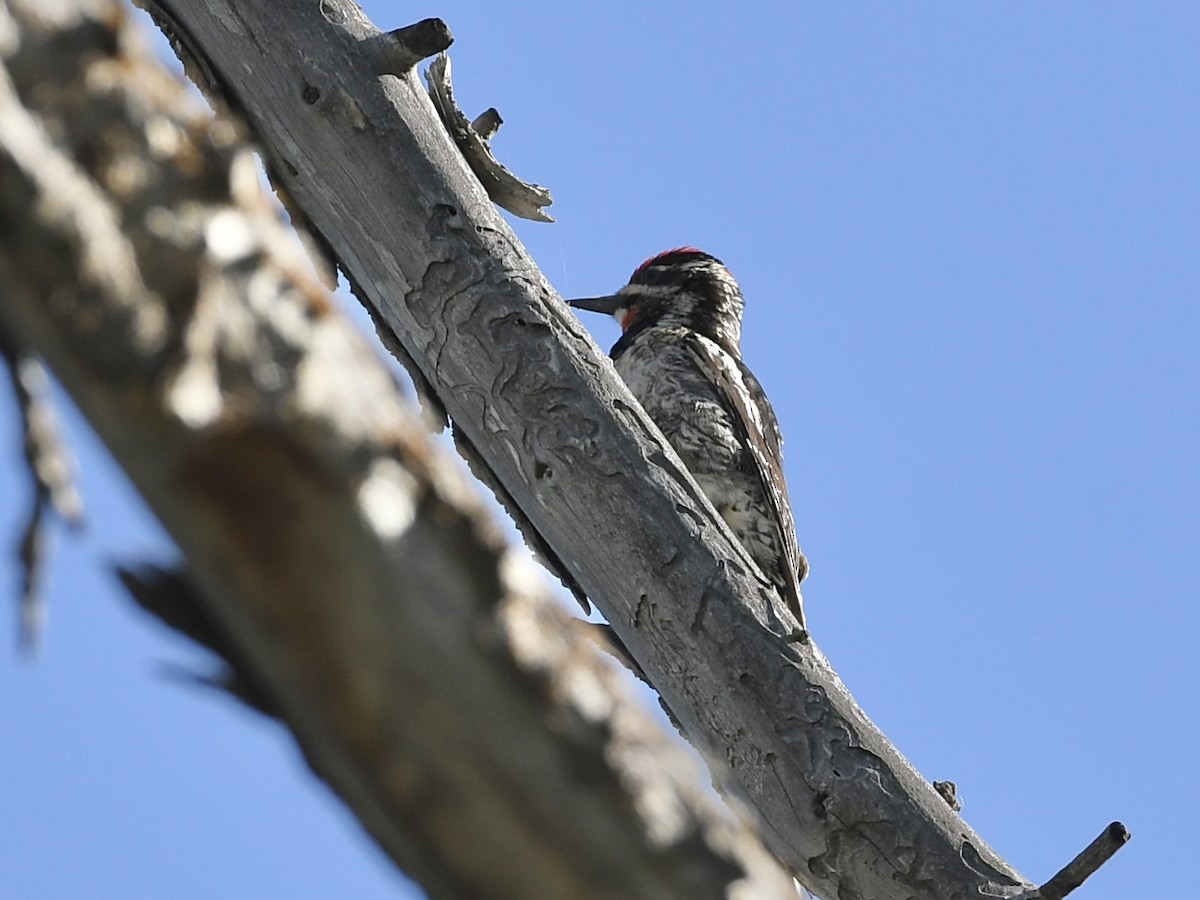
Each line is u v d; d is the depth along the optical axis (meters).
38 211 3.60
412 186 10.16
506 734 3.80
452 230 10.11
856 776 9.09
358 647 3.75
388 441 3.86
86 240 3.63
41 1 3.88
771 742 9.23
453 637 3.80
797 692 9.29
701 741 9.48
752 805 9.31
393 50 10.23
